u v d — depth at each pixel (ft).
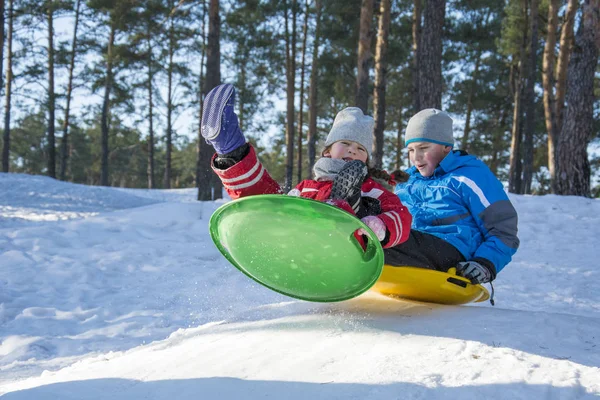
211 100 8.45
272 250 8.68
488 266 9.77
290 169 88.84
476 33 85.35
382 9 53.06
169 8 91.04
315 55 92.53
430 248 9.73
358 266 8.65
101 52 99.81
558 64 65.92
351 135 9.67
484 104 104.99
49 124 94.43
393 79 103.04
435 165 11.07
